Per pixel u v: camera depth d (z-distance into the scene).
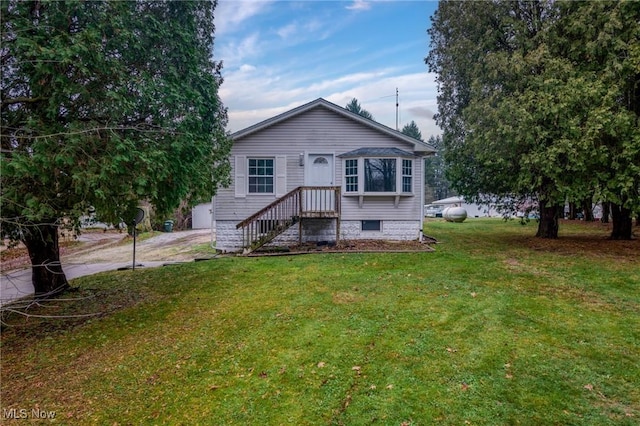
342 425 2.79
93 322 5.46
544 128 8.96
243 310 5.44
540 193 10.14
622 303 5.30
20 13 3.94
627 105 8.97
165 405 3.20
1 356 4.41
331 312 5.16
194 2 6.01
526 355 3.77
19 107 4.56
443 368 3.54
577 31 8.96
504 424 2.73
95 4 4.33
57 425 3.00
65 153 4.02
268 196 11.76
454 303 5.39
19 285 8.36
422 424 2.76
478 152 10.49
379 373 3.49
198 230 23.98
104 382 3.66
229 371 3.70
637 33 8.09
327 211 10.91
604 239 11.82
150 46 5.21
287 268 8.05
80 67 4.06
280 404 3.10
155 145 5.19
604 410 2.87
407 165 11.84
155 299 6.38
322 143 11.81
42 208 4.09
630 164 7.87
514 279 6.70
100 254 13.16
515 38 10.55
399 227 11.96
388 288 6.26
